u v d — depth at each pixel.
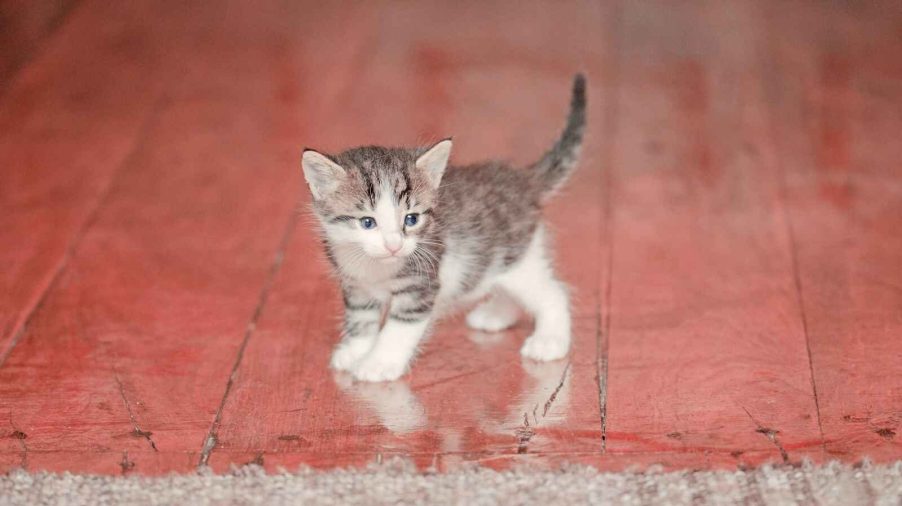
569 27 1.85
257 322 1.37
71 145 1.61
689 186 1.54
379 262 1.28
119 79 1.74
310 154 1.27
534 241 1.33
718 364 1.32
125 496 1.20
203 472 1.21
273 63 1.77
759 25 1.85
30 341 1.35
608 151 1.60
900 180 1.54
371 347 1.32
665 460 1.23
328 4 1.95
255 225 1.49
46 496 1.20
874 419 1.26
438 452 1.24
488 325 1.36
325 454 1.24
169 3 1.95
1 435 1.26
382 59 1.77
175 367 1.32
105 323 1.37
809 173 1.56
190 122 1.65
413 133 1.62
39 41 1.82
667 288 1.40
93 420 1.27
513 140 1.60
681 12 1.91
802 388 1.29
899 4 1.92
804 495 1.19
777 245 1.46
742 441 1.24
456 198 1.30
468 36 1.82
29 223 1.49
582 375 1.31
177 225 1.49
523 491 1.19
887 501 1.18
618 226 1.49
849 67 1.75
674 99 1.69
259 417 1.27
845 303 1.38
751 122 1.65
